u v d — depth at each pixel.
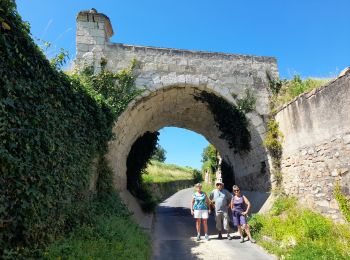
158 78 9.91
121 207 8.53
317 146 7.55
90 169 6.92
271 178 9.85
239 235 8.84
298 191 8.49
